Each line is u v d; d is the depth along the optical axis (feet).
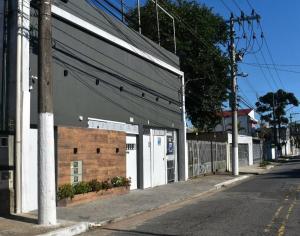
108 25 62.59
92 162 54.54
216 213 45.91
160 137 79.05
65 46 52.75
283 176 103.04
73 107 53.78
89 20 57.72
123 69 67.15
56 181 48.16
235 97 109.40
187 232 35.70
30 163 44.70
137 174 70.03
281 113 318.86
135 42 71.10
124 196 59.21
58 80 51.16
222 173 115.24
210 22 119.44
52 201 37.78
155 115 78.23
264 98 318.65
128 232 36.94
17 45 44.09
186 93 122.11
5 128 43.91
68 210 46.32
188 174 94.12
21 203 43.21
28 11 45.37
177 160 87.76
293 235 33.83
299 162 196.75
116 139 60.44
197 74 120.67
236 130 109.29
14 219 39.68
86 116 56.44
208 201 57.67
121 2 74.28
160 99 80.74
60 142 48.65
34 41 47.14
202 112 130.41
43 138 37.58
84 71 56.54
